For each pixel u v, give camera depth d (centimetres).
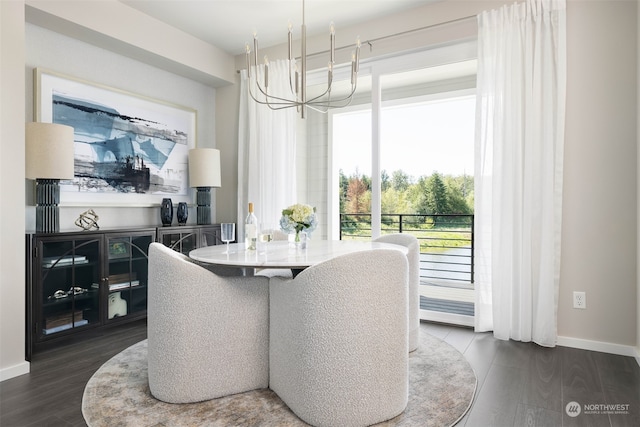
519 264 283
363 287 171
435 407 188
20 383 216
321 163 423
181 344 192
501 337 288
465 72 328
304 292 174
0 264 222
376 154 365
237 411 186
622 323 260
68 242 274
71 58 315
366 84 392
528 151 278
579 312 271
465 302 349
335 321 169
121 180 347
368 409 173
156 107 378
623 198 259
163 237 341
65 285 273
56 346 274
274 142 394
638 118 250
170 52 361
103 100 334
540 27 274
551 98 271
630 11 256
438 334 302
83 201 319
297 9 332
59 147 269
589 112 267
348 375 170
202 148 421
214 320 198
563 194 275
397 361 180
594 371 230
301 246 243
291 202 392
